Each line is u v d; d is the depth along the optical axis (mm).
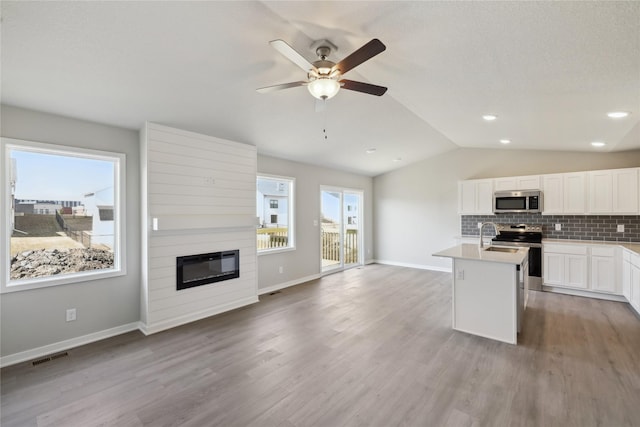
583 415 1951
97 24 1924
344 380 2398
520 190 5270
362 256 7379
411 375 2465
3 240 2699
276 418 1965
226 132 3955
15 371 2578
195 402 2137
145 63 2389
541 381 2352
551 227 5246
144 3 1792
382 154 5957
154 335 3324
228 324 3613
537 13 1468
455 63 2199
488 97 2822
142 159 3457
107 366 2645
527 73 2180
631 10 1350
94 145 3230
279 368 2588
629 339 3096
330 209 6750
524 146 5227
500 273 3111
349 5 1703
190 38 2152
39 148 2885
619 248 4254
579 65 1948
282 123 3932
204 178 3906
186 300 3709
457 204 6355
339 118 4031
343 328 3463
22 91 2547
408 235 7152
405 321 3672
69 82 2508
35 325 2854
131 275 3482
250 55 2434
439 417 1954
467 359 2721
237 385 2340
